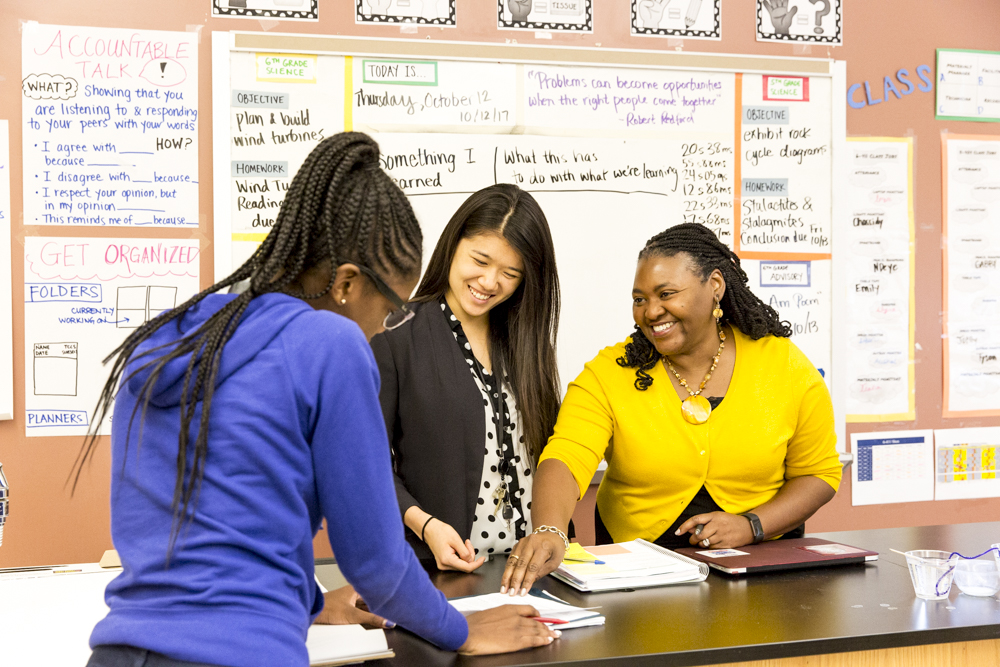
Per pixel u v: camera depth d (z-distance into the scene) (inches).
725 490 63.6
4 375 84.0
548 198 94.0
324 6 89.1
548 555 49.4
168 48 86.7
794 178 100.3
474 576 52.7
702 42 98.1
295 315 31.0
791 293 100.4
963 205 106.3
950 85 105.1
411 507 58.1
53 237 85.2
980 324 107.2
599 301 95.5
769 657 39.2
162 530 29.0
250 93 87.4
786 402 63.3
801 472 66.1
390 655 36.9
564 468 60.1
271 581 29.2
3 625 44.9
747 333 65.6
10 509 84.7
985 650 44.0
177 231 87.6
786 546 58.1
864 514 104.0
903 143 104.1
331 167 32.5
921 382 105.5
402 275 34.5
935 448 105.8
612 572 49.9
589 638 39.9
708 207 98.1
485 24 92.6
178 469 28.3
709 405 62.9
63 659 40.1
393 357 61.7
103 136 85.9
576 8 94.7
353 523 31.0
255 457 29.0
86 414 86.1
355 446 30.5
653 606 45.4
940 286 106.0
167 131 87.0
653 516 64.0
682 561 52.7
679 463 62.7
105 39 85.6
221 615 27.9
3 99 84.0
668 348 61.9
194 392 28.9
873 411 104.1
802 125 100.2
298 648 29.2
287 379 29.6
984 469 107.3
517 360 63.1
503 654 37.8
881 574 52.5
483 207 61.0
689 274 60.4
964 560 49.0
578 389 65.5
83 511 85.9
